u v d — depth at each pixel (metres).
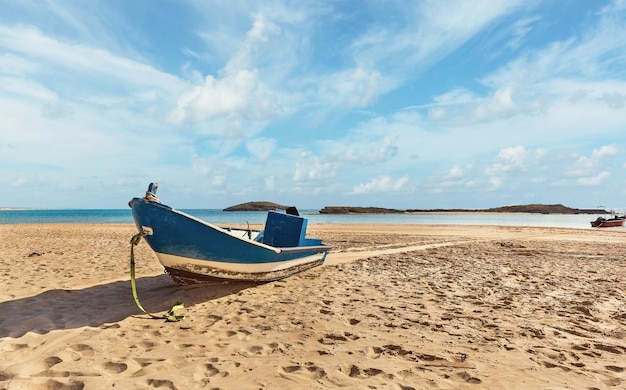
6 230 22.47
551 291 6.88
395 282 7.51
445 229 27.09
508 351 3.95
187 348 3.90
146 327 4.60
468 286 7.24
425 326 4.76
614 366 3.58
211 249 5.97
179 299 5.92
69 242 14.97
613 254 12.41
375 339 4.24
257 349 3.90
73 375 3.21
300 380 3.19
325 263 9.80
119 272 8.26
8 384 2.98
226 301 5.87
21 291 6.25
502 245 15.10
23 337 4.11
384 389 3.05
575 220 57.00
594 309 5.68
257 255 6.51
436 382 3.20
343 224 35.88
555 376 3.35
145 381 3.11
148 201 5.59
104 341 4.08
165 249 5.86
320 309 5.46
